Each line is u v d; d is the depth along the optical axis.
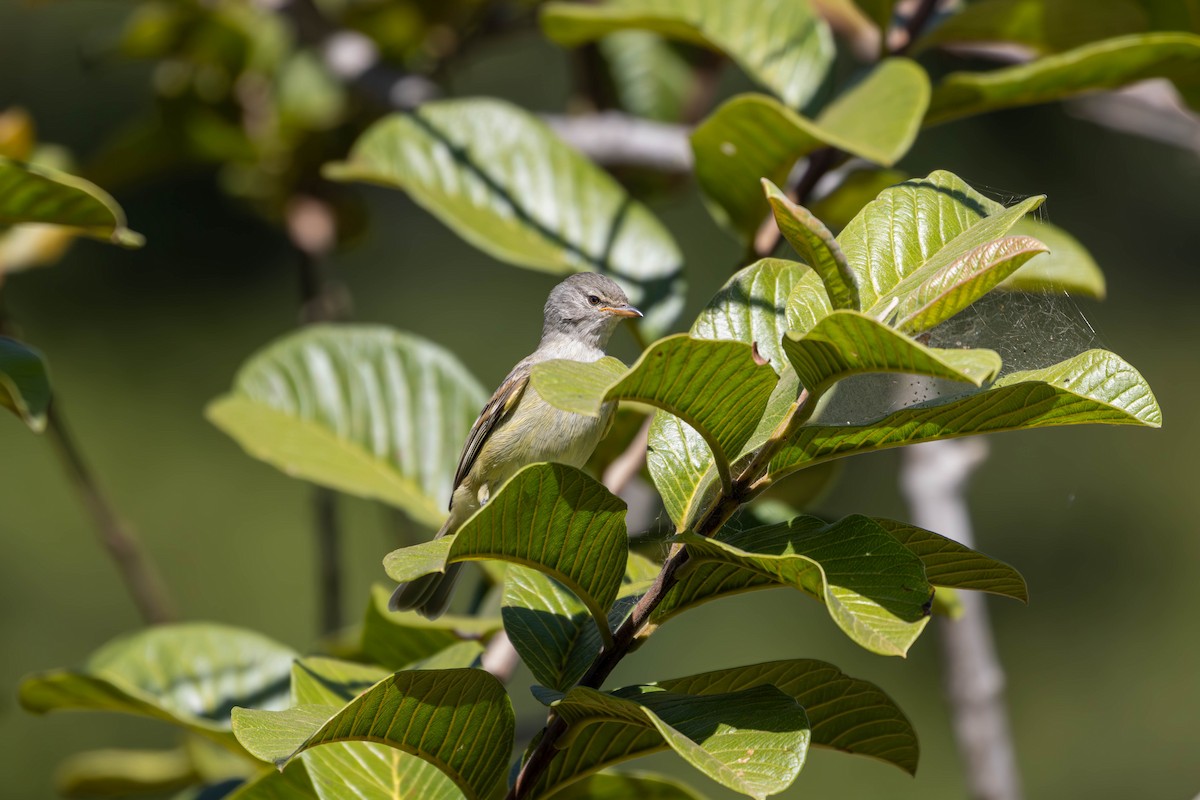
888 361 4.21
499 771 5.24
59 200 6.78
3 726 20.94
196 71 13.64
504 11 13.98
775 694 4.73
